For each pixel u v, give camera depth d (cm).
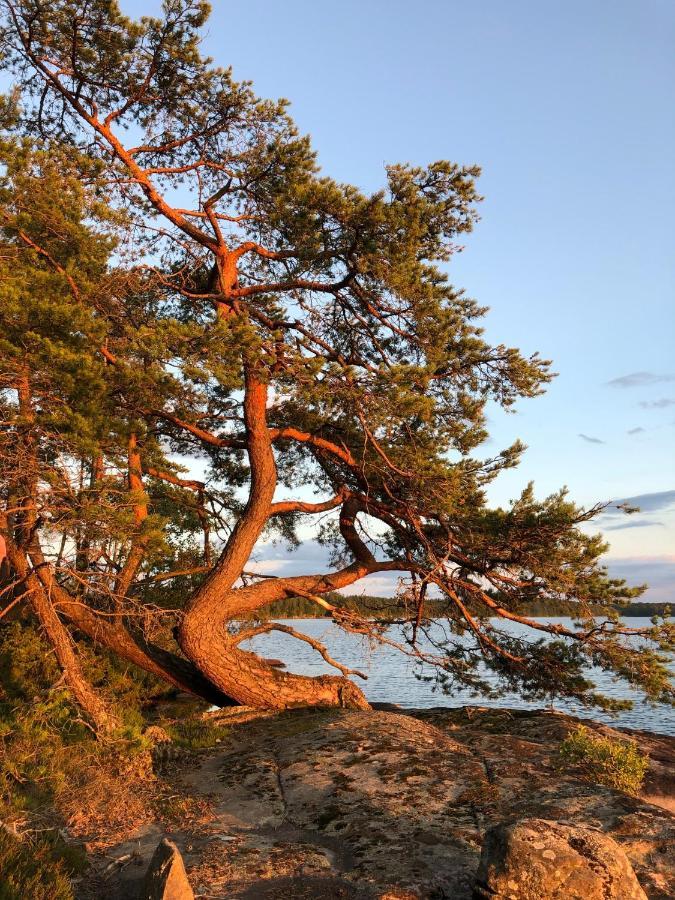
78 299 1286
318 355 1495
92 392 1195
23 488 1223
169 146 1770
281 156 1581
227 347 1296
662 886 670
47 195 1248
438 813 874
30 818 856
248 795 1004
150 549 1224
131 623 1639
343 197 1394
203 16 1588
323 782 1009
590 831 668
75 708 1263
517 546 1587
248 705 1590
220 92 1706
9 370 1189
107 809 931
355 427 1659
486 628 1728
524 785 953
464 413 1658
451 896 674
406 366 1386
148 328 1270
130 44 1605
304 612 3080
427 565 1795
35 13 1506
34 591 1338
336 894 677
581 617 1588
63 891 646
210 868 739
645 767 1051
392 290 1505
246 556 1569
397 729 1253
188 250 1800
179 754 1232
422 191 1499
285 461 2116
